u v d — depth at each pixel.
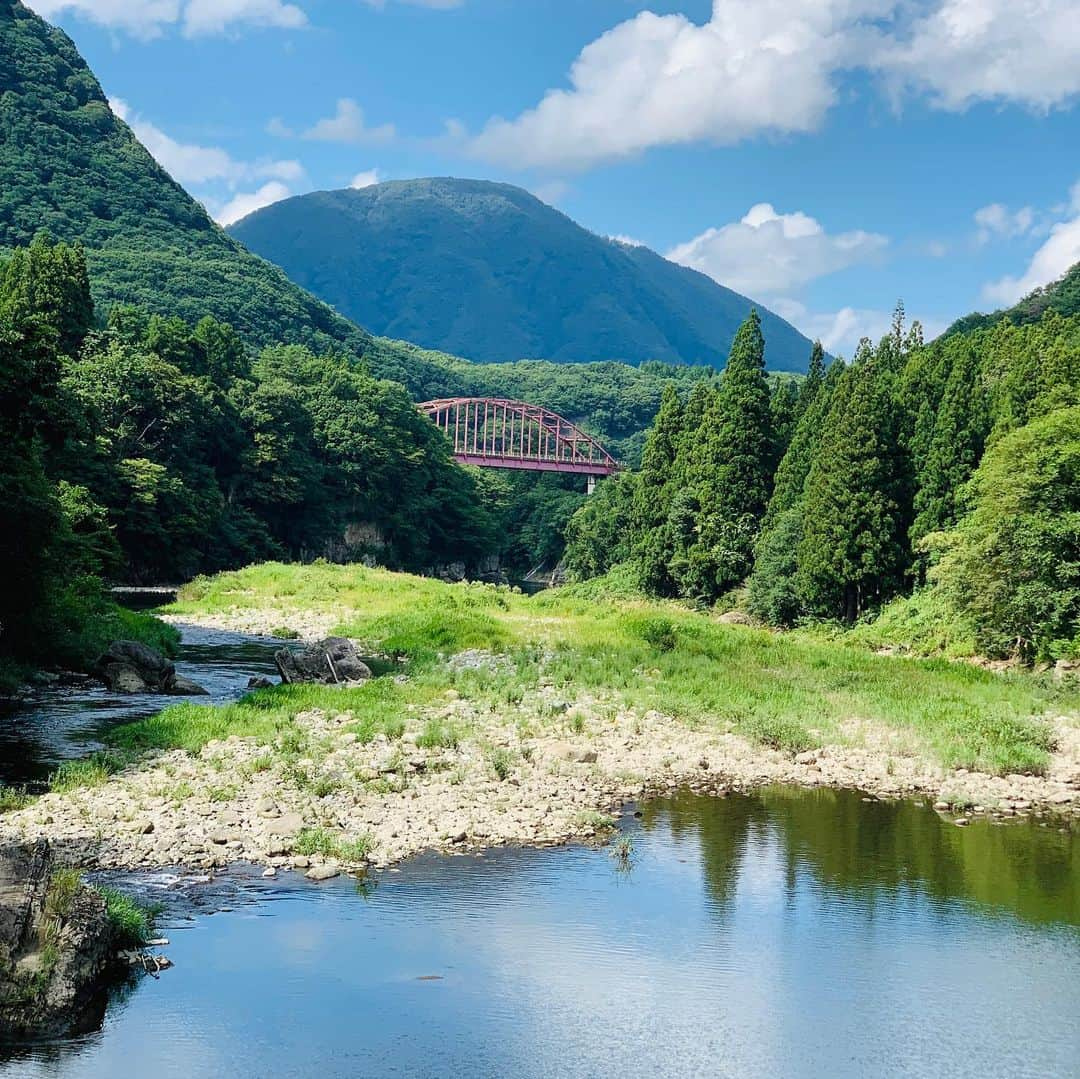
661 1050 14.15
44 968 14.06
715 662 43.69
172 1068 13.16
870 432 64.94
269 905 17.72
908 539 65.19
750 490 84.44
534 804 23.53
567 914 18.08
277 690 34.25
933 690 37.66
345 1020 14.46
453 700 34.56
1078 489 45.91
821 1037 14.60
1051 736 31.14
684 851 21.34
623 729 31.08
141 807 21.53
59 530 40.75
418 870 19.56
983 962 16.95
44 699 33.50
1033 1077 13.79
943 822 23.81
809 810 24.47
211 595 73.94
